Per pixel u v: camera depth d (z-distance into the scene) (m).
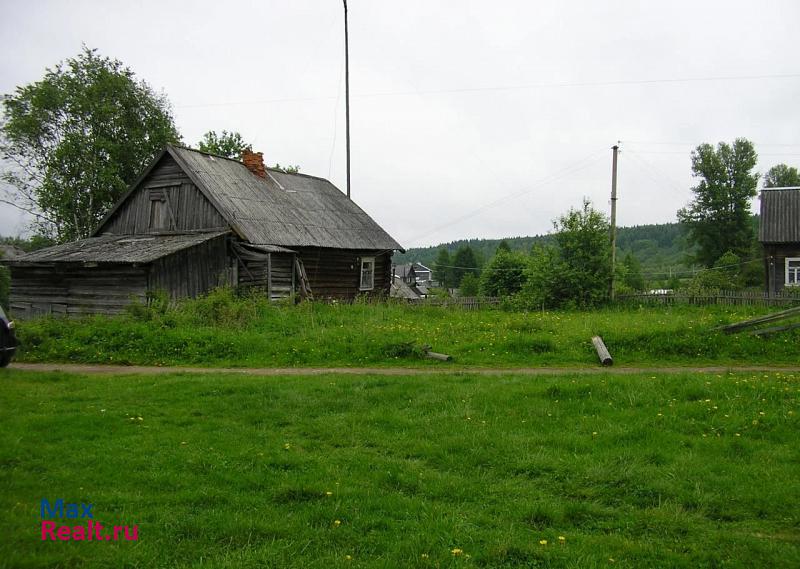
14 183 36.38
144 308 16.16
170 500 5.49
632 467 6.34
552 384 9.73
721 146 59.12
